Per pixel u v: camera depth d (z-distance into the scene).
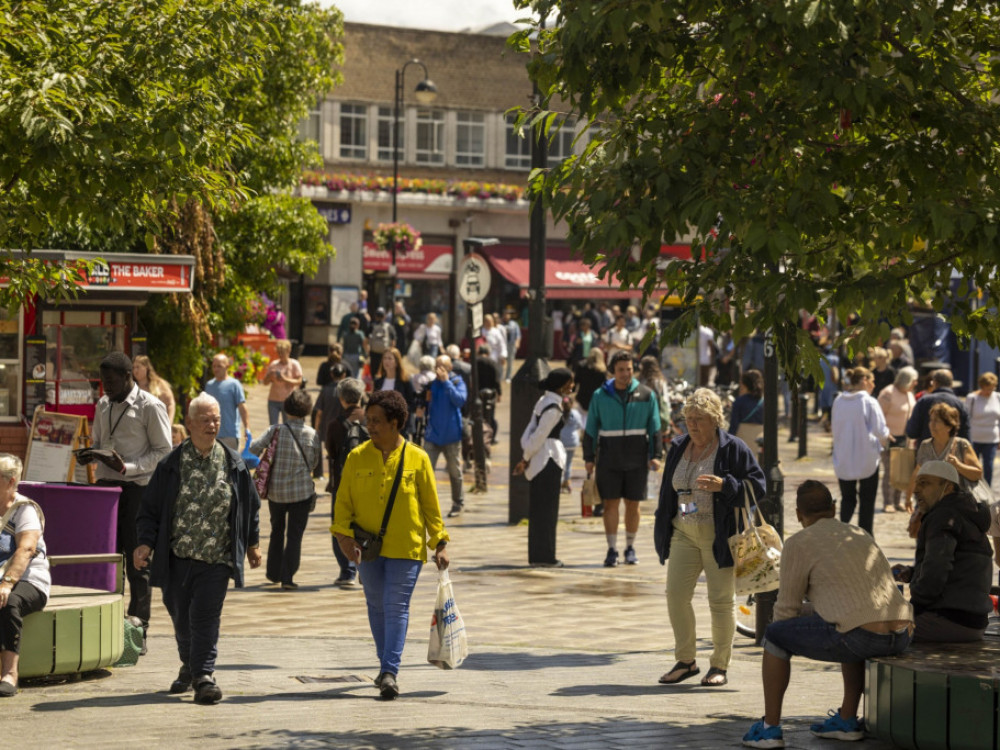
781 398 63.09
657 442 28.50
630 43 12.98
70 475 22.56
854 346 14.37
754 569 16.94
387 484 16.53
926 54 13.59
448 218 107.19
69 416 22.75
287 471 25.12
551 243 108.94
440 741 13.85
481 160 113.31
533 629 21.72
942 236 12.05
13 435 34.56
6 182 17.52
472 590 25.33
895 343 50.44
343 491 16.66
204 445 15.97
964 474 24.17
